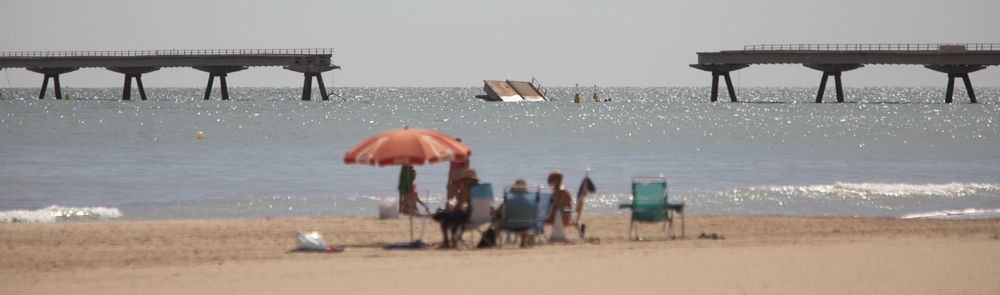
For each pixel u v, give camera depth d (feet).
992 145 579.07
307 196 305.32
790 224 229.04
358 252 175.32
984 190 323.78
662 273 134.31
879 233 209.97
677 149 524.93
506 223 180.24
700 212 273.13
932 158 479.41
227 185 337.31
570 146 542.16
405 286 126.31
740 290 120.57
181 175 369.50
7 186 333.01
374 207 280.92
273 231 209.26
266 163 417.49
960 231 214.69
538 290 122.21
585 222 229.45
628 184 346.95
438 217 181.78
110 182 345.92
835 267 138.21
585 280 128.88
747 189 323.37
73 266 158.30
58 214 260.83
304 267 147.54
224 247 183.52
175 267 152.97
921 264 140.77
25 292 127.75
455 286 125.70
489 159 453.99
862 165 435.12
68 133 629.92
